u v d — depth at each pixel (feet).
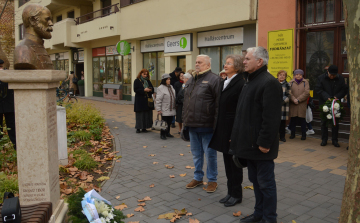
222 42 41.91
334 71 23.90
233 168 13.23
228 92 13.10
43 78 9.84
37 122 10.10
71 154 19.99
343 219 6.98
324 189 15.21
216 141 13.46
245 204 13.52
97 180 16.85
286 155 21.49
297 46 30.73
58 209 10.83
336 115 23.11
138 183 16.25
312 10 30.01
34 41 10.54
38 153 10.16
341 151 22.58
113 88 66.64
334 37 28.73
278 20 32.09
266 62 11.19
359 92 6.59
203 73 14.66
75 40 72.23
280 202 13.67
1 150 19.34
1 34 90.43
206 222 11.93
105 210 9.91
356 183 6.68
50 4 76.59
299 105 25.89
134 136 28.25
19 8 98.12
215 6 38.68
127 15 55.11
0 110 18.13
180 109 27.68
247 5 34.71
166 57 51.24
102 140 26.55
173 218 12.01
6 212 7.97
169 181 16.53
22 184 10.22
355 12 6.55
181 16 43.98
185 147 24.02
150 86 29.66
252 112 11.09
